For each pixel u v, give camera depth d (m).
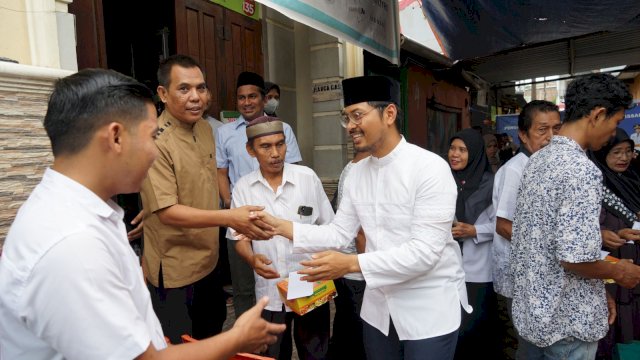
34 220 0.81
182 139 1.89
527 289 1.62
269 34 4.29
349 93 1.69
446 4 5.09
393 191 1.72
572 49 6.25
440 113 7.10
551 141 1.67
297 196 2.22
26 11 1.88
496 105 10.55
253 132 2.12
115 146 0.87
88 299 0.78
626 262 1.53
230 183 3.20
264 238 1.89
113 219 0.94
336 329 2.69
